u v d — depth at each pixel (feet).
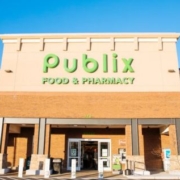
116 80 69.67
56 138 76.54
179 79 69.62
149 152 75.72
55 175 57.93
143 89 68.90
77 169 73.56
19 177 52.90
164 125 69.10
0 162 63.52
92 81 69.77
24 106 67.97
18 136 77.82
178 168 62.75
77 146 75.97
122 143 75.46
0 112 67.51
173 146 64.39
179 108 66.95
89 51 72.74
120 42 73.51
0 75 70.79
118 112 66.95
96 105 67.67
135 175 56.95
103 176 56.49
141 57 71.87
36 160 63.87
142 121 66.39
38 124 66.69
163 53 72.13
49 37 73.77
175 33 72.95
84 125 69.00
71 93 68.80
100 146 75.72
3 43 73.82
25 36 73.77
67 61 71.97
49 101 68.23
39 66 71.67
